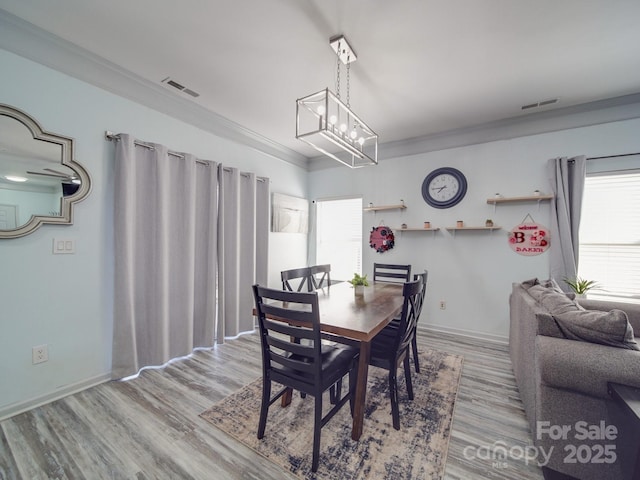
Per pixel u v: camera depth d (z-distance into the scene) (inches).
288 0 62.6
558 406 51.0
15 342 71.1
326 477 53.1
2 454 57.8
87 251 83.7
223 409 74.0
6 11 66.4
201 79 94.3
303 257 179.3
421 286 76.0
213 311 115.0
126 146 87.9
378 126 131.1
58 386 78.2
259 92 102.4
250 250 134.6
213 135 121.6
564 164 109.8
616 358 46.4
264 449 60.2
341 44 75.7
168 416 70.8
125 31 72.6
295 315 56.3
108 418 69.7
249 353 110.3
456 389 84.4
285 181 164.9
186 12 66.1
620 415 46.0
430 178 140.3
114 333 87.8
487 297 128.3
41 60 73.9
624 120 104.0
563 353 49.9
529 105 110.4
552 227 113.6
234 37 74.5
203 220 114.6
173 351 104.3
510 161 123.4
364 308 76.5
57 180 77.2
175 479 52.5
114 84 88.2
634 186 104.4
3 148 68.9
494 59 82.5
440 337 130.1
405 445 61.5
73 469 54.4
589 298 108.1
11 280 70.6
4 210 69.1
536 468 55.4
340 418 71.0
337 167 172.9
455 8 64.2
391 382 67.2
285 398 75.2
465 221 133.0
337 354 67.7
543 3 62.5
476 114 118.6
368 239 160.7
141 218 94.8
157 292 96.6
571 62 83.5
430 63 84.7
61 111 77.9
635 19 66.2
